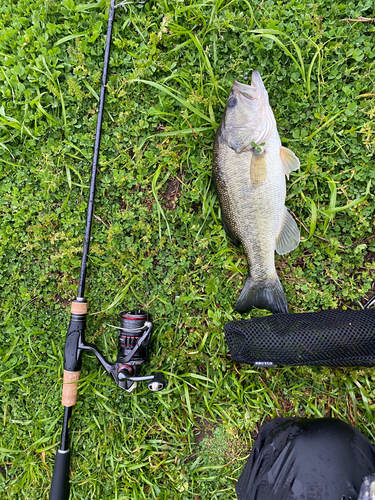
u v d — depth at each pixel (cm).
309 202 62
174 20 61
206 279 64
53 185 63
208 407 62
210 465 62
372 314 55
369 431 61
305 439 53
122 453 62
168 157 62
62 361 64
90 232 61
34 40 62
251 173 56
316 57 61
